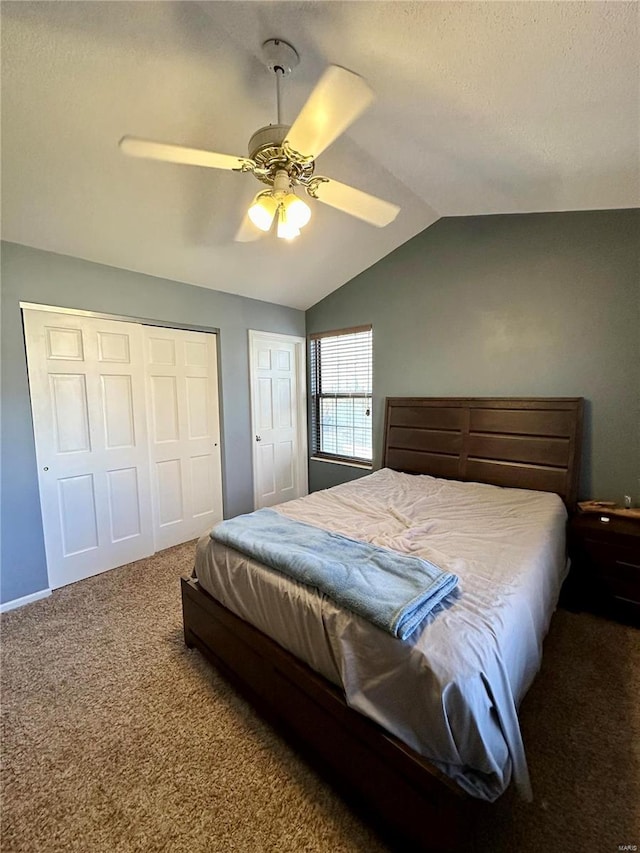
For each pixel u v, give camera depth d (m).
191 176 2.17
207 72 1.59
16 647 2.06
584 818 1.18
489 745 0.99
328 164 2.31
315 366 4.47
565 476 2.60
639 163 1.82
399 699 1.09
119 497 3.01
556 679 1.75
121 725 1.57
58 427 2.65
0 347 2.37
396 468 3.53
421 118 1.76
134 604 2.48
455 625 1.15
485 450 2.97
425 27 1.20
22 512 2.50
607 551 2.19
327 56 1.46
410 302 3.46
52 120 1.72
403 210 2.93
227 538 1.80
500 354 2.97
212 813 1.23
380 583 1.32
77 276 2.68
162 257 2.89
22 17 1.32
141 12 1.34
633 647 1.96
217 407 3.68
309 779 1.33
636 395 2.44
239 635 1.64
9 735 1.53
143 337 3.10
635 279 2.41
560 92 1.40
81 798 1.29
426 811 1.01
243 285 3.56
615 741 1.44
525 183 2.24
